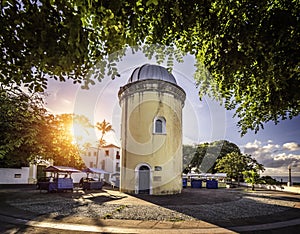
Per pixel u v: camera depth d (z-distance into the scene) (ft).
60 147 36.94
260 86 13.29
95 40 9.34
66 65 8.46
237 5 10.77
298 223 24.31
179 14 9.66
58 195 47.80
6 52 8.74
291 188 62.44
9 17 7.82
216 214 28.14
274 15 10.35
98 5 7.41
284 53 10.67
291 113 19.53
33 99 25.02
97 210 29.96
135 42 9.90
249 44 10.58
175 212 28.94
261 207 34.53
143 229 21.02
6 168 73.92
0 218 25.31
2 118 24.40
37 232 19.89
